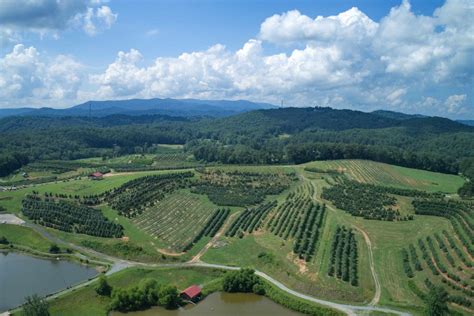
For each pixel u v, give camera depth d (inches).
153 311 5502.0
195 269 6766.7
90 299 5693.9
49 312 5152.6
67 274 6619.1
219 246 7667.3
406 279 6082.7
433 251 6673.2
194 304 5689.0
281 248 7244.1
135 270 6658.5
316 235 7598.4
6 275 6584.6
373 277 6146.7
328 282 5979.3
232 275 6067.9
